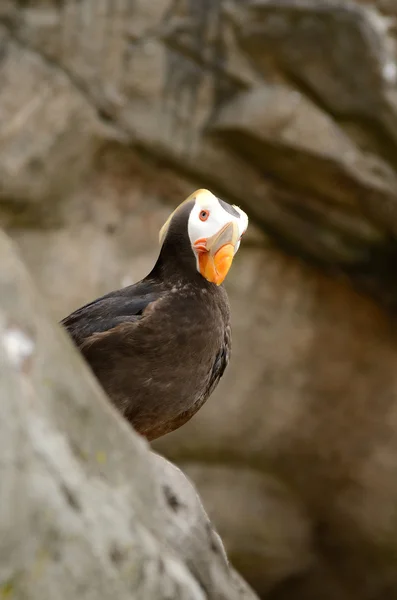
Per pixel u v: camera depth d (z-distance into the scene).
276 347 13.59
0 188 11.57
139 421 4.93
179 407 4.96
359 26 11.35
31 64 11.69
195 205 5.03
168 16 12.05
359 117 11.85
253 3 11.79
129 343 4.79
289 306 13.60
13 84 11.59
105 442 2.59
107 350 4.79
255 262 13.39
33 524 2.13
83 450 2.49
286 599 14.48
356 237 13.11
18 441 2.15
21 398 2.23
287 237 13.30
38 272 12.08
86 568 2.22
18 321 2.40
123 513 2.50
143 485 2.73
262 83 12.03
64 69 11.88
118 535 2.39
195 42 12.06
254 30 11.83
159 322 4.84
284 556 14.13
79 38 11.88
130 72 12.05
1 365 2.20
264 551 14.02
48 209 12.10
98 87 11.96
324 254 13.39
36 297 2.51
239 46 11.97
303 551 14.24
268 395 13.62
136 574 2.40
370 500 14.03
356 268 13.70
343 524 14.13
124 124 12.09
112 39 11.98
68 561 2.19
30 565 2.10
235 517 13.70
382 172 12.10
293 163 12.17
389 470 13.95
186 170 12.52
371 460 13.97
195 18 12.02
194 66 12.16
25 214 12.00
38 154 11.68
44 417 2.35
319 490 14.11
